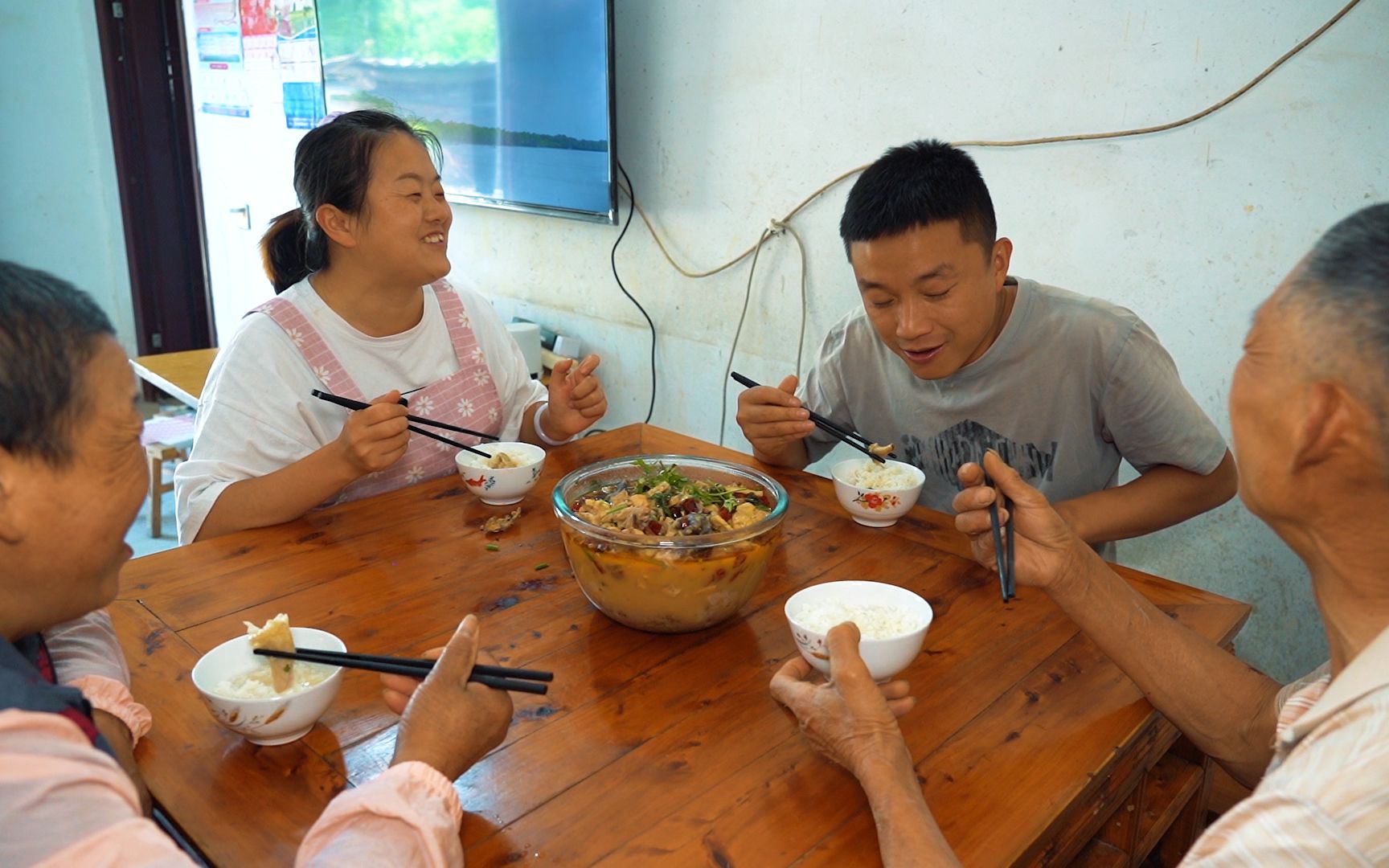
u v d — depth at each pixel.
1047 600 1.40
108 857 0.64
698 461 1.50
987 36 2.48
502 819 0.94
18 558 0.77
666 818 0.95
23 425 0.72
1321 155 2.03
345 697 1.14
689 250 3.37
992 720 1.12
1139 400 1.73
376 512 1.70
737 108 3.09
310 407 1.89
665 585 1.21
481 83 3.69
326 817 0.83
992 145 2.54
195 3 5.22
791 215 3.03
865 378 2.04
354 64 4.26
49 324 0.73
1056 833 0.98
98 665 1.06
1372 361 0.66
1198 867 0.69
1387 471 0.68
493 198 3.83
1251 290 2.18
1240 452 0.78
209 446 1.77
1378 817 0.62
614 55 3.20
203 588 1.41
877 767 0.93
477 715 0.96
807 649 1.14
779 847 0.91
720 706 1.14
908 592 1.24
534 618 1.34
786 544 1.58
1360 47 1.94
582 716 1.11
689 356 3.48
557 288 3.90
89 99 5.21
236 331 1.91
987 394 1.86
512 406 2.27
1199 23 2.14
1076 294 1.84
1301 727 0.73
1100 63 2.31
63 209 5.26
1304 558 0.81
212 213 5.56
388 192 1.81
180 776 1.00
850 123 2.82
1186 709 1.12
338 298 1.94
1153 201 2.29
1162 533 2.45
